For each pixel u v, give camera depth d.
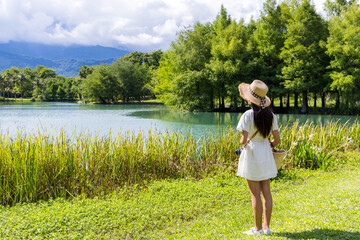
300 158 8.37
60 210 5.12
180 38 45.38
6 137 6.72
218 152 8.34
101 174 6.62
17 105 73.38
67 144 6.73
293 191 6.06
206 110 43.94
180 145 8.23
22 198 5.84
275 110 40.91
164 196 5.97
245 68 39.97
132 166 7.05
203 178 7.34
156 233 4.39
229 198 5.86
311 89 39.62
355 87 34.16
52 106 66.81
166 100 47.62
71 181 6.40
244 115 3.47
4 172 5.86
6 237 4.08
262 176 3.44
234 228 4.04
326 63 38.06
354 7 33.91
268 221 3.50
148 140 7.90
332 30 34.75
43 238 4.15
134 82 81.31
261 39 41.03
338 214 3.96
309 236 3.24
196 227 4.43
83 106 66.00
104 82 81.50
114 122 27.97
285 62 38.38
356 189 5.28
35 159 6.05
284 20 40.03
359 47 32.69
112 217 4.86
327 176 7.29
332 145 10.20
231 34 42.06
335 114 36.03
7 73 125.50
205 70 42.47
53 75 147.00
